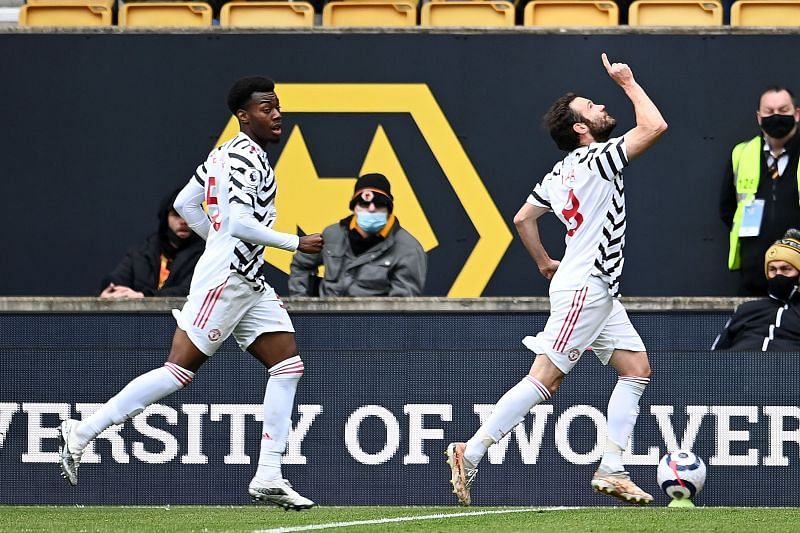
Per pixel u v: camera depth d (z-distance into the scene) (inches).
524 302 1104.8
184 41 1322.6
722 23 1374.3
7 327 1073.5
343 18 1397.6
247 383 953.5
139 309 1096.2
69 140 1323.8
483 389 952.9
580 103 850.1
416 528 753.0
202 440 954.1
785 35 1291.8
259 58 1320.1
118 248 1320.1
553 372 839.1
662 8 1378.0
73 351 964.6
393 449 952.9
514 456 945.5
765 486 940.0
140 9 1409.9
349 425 954.7
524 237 877.8
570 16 1386.6
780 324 1003.9
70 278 1321.4
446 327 1063.0
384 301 1100.5
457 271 1298.0
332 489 952.9
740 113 1291.8
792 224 1187.9
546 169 1299.2
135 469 954.1
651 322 1074.1
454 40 1307.8
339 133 1311.5
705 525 765.9
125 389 818.2
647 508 902.4
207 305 807.7
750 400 941.2
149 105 1323.8
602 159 820.0
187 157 1321.4
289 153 1311.5
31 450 961.5
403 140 1307.8
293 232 1306.6
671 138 1294.3
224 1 1475.1
